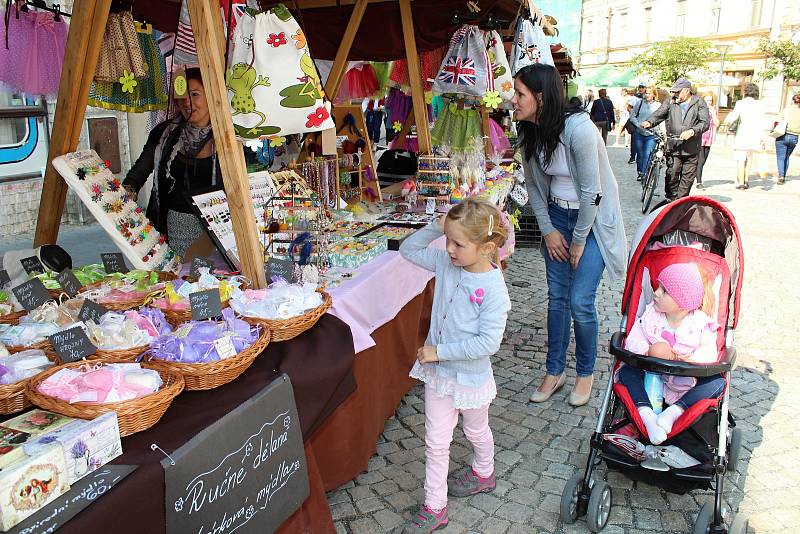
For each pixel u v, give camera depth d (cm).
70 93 269
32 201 730
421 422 368
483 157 545
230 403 178
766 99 2788
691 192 1224
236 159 249
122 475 140
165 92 346
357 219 420
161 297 234
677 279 281
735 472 315
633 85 3028
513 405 385
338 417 275
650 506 291
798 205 1071
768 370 436
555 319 384
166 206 332
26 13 317
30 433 139
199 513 160
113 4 289
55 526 123
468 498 294
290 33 256
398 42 500
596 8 4106
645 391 272
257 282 260
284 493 199
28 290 219
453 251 241
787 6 2845
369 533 270
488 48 486
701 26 3362
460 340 251
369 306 293
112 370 164
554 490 302
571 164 342
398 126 632
